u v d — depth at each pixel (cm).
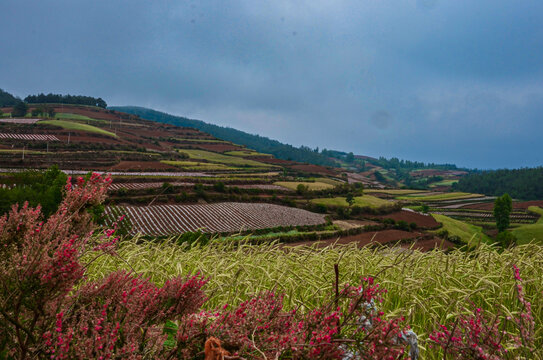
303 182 13088
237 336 207
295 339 204
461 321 246
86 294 227
